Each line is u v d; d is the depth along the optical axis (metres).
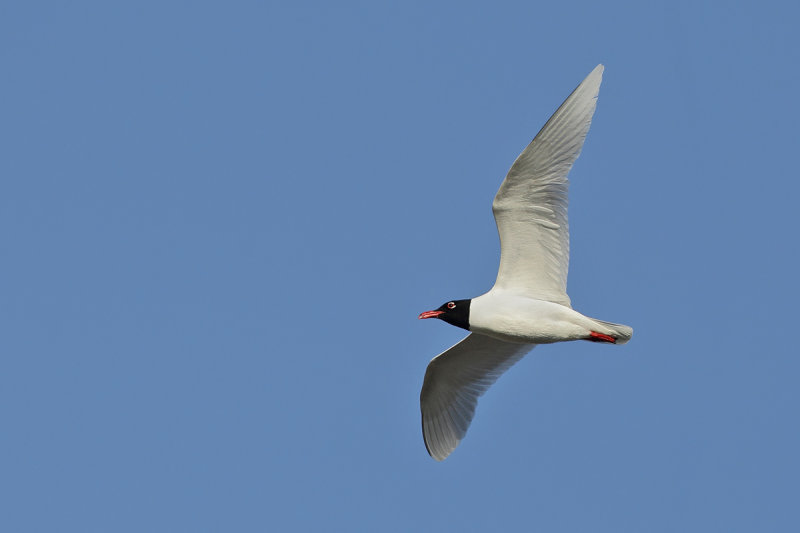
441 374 19.47
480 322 17.08
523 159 16.12
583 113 16.17
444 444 19.73
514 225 16.75
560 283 16.84
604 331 16.69
